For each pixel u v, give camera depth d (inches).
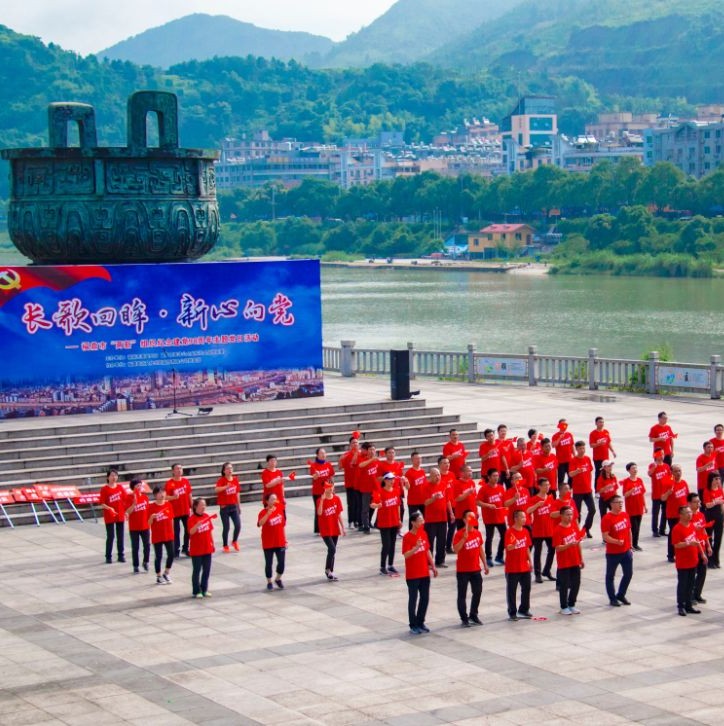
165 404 1584.6
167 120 1610.5
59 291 1524.4
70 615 1038.4
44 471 1402.6
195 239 1630.2
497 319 4808.1
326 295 6328.7
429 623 1010.7
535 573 1140.5
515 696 840.9
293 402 1632.6
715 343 3863.2
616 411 1969.7
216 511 1403.8
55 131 1583.4
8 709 828.0
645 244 7421.3
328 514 1129.4
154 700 840.9
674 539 1026.7
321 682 872.9
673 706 821.2
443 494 1178.0
